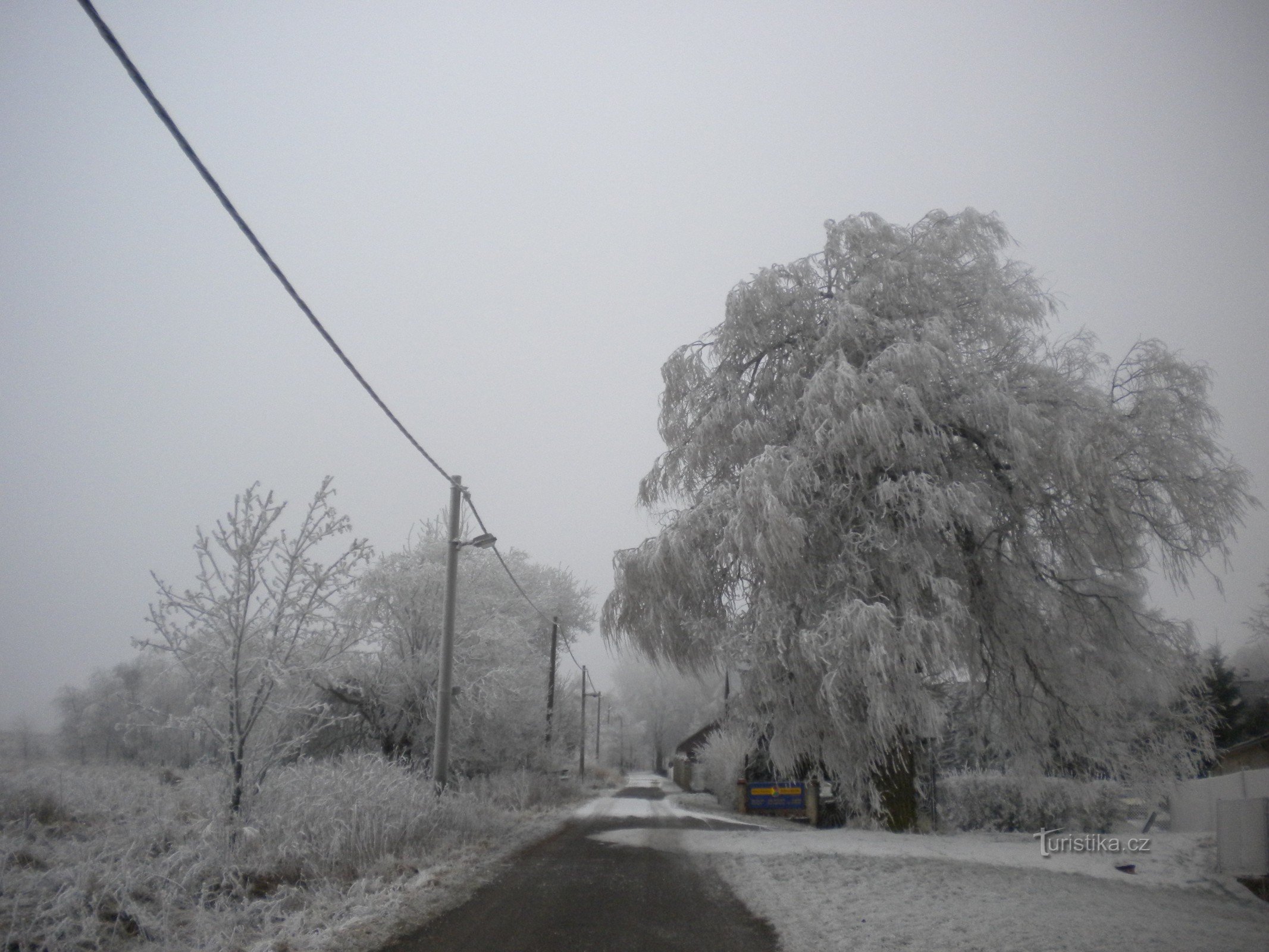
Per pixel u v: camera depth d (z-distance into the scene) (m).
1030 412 13.79
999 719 15.68
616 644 16.36
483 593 23.69
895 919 6.93
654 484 16.89
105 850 7.39
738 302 16.00
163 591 9.59
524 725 24.80
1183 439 14.71
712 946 6.09
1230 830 9.27
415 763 20.08
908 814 14.85
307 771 10.66
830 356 14.73
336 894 7.68
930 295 15.34
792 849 11.57
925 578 13.21
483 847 11.59
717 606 15.64
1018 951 5.88
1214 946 6.05
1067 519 14.70
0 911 6.20
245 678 9.95
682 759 45.91
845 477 14.59
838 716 12.88
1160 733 15.42
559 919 6.96
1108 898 7.98
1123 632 15.19
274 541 10.03
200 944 6.06
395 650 21.73
